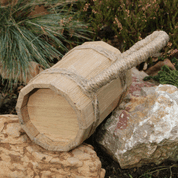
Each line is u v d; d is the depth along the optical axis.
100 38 2.72
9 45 2.31
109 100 1.64
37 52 2.24
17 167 1.64
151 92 1.95
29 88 1.50
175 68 2.40
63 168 1.60
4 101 2.32
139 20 2.54
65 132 1.64
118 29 2.77
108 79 1.32
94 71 1.54
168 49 2.46
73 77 1.45
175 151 1.75
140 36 2.61
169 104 1.68
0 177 1.66
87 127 1.45
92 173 1.56
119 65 1.29
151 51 1.29
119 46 2.82
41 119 1.67
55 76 1.47
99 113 1.53
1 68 2.32
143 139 1.63
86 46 1.74
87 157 1.62
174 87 1.84
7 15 2.44
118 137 1.73
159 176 1.77
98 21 2.68
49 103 1.59
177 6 2.47
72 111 1.54
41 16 2.57
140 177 1.76
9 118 1.84
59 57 2.61
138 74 2.42
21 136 1.74
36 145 1.71
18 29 2.26
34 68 2.24
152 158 1.75
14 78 2.35
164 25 2.55
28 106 1.66
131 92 2.05
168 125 1.62
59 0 2.69
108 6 2.66
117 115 1.84
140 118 1.71
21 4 2.48
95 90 1.40
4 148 1.70
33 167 1.62
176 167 1.81
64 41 2.76
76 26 2.62
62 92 1.37
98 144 1.93
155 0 2.40
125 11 2.53
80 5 2.86
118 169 1.81
